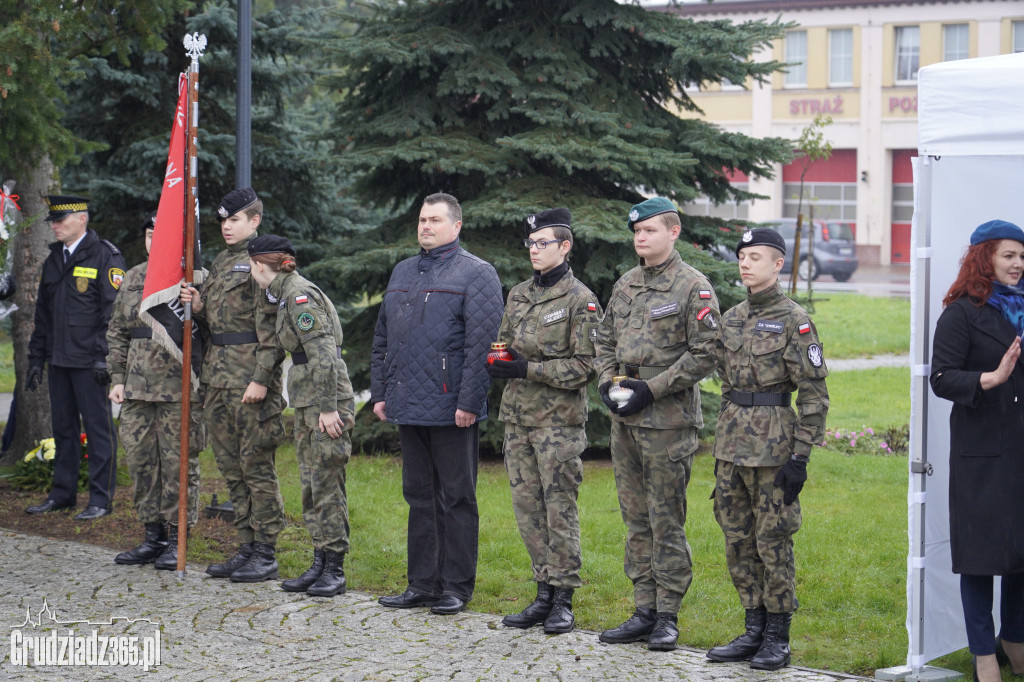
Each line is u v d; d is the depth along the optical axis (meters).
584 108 9.59
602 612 5.66
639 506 5.17
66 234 7.54
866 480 9.23
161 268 6.10
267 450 6.23
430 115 9.96
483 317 5.52
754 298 4.78
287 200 12.23
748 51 9.84
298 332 5.79
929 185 4.66
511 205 9.22
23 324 9.16
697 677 4.67
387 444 10.34
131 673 4.78
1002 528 4.41
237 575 6.18
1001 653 4.93
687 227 10.16
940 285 4.81
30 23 7.51
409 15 10.36
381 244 10.03
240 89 7.74
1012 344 4.37
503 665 4.85
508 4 9.81
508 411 5.45
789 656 4.84
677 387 4.90
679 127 10.36
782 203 39.72
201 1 11.85
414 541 5.79
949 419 4.82
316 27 12.39
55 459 7.83
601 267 9.40
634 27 9.70
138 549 6.57
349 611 5.66
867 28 38.22
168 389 6.43
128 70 11.53
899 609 5.70
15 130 7.70
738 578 4.95
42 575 6.26
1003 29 36.94
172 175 6.15
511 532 7.27
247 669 4.82
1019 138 4.40
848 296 26.55
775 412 4.74
